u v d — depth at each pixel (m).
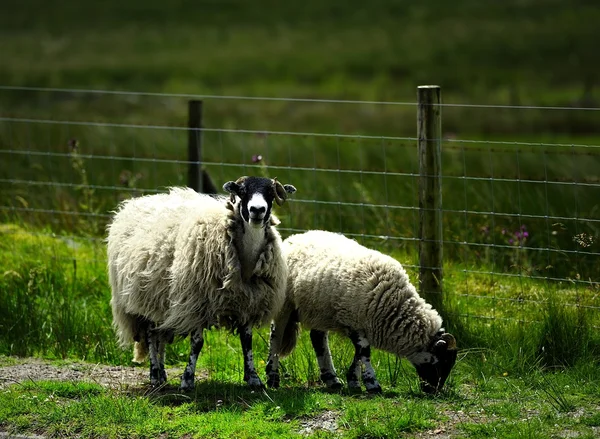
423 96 10.77
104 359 10.74
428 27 68.88
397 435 7.79
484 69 53.09
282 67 58.66
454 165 20.75
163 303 9.38
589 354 9.80
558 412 8.41
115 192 16.03
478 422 8.12
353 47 63.97
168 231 9.41
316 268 9.48
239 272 9.02
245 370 9.32
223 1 82.81
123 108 40.56
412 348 9.29
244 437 7.83
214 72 57.16
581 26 62.62
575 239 10.82
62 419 8.41
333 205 15.80
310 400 8.58
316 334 9.72
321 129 37.12
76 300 12.11
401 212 14.66
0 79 52.62
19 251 13.45
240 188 9.01
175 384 9.60
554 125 34.06
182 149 22.44
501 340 10.20
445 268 12.20
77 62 58.97
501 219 13.93
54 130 24.92
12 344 10.95
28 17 75.06
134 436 8.09
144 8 79.19
